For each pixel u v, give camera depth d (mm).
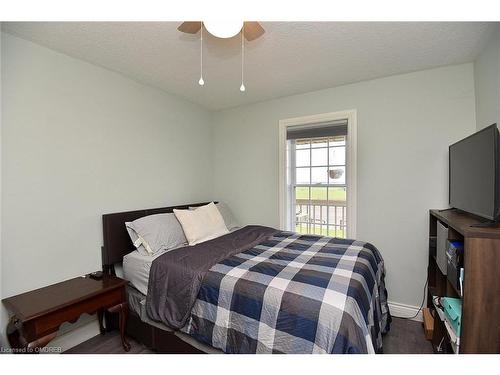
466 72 2080
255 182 3146
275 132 2982
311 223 2963
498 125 1609
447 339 1600
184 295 1550
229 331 1342
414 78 2258
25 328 1378
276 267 1561
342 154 2748
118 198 2230
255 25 1431
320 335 1089
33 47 1684
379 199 2424
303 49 1845
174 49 1833
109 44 1745
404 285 2334
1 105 1530
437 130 2188
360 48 1835
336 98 2600
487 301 1177
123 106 2271
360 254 1812
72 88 1897
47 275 1739
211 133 3443
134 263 1941
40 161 1711
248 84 2523
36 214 1690
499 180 1246
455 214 1807
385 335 1999
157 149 2617
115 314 2018
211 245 2068
